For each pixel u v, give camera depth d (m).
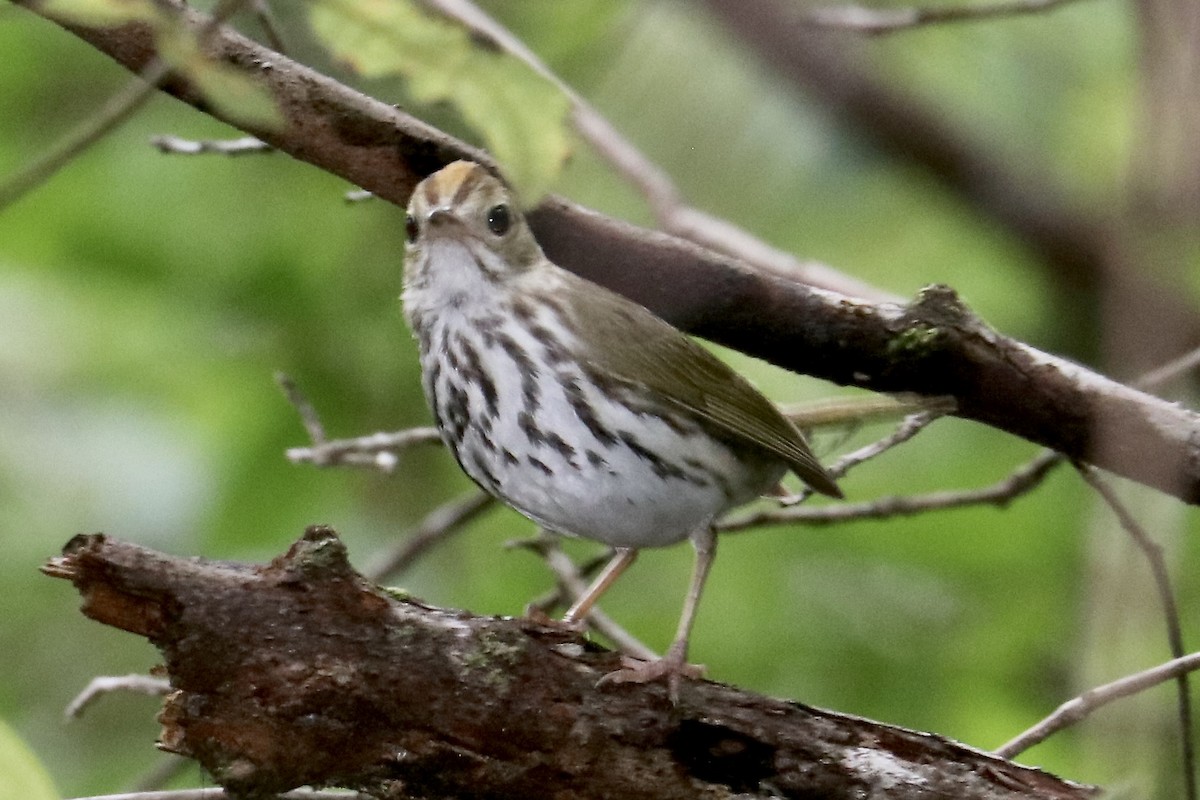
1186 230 8.61
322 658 6.80
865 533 12.91
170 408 13.05
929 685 12.62
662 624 12.79
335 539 6.89
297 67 8.32
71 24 5.89
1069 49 14.83
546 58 13.80
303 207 13.41
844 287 10.85
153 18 4.92
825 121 13.77
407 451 12.81
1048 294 14.04
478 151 9.00
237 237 13.22
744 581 13.02
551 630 7.25
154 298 13.12
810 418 9.94
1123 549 7.91
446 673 6.96
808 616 12.85
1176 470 8.25
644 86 14.05
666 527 9.30
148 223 13.18
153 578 6.64
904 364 8.50
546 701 7.09
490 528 13.59
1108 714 7.31
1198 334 9.85
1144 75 7.96
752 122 14.04
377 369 13.34
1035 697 12.50
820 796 7.14
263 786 6.86
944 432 13.42
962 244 14.76
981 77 15.07
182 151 9.12
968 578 12.93
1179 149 8.12
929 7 14.38
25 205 13.06
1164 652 10.80
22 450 12.75
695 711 7.21
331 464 9.93
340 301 13.24
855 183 14.02
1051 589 12.62
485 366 9.00
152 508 12.64
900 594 12.95
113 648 14.40
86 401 13.02
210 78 4.97
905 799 7.11
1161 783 8.88
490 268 8.95
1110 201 13.16
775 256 11.27
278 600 6.79
